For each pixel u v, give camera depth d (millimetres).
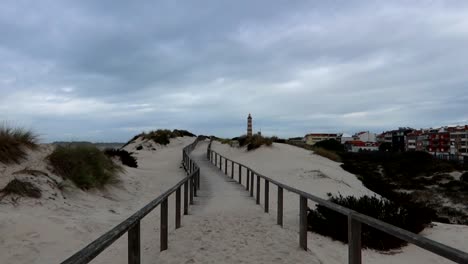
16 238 5445
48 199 7816
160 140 41062
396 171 32875
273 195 12688
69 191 8867
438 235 8367
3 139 8812
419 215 8602
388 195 11789
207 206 10000
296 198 12367
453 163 34719
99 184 10414
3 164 8336
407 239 2740
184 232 6824
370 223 3309
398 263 6387
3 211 6527
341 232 7422
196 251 5531
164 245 5590
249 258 5230
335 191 15133
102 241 2801
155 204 4676
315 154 30594
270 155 28234
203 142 54562
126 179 13172
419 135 120375
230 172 20219
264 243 6027
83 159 10562
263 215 8648
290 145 34531
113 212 8773
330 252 6422
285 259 5207
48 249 5438
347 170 25953
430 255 6832
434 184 27484
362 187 18656
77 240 6066
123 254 5785
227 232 6754
